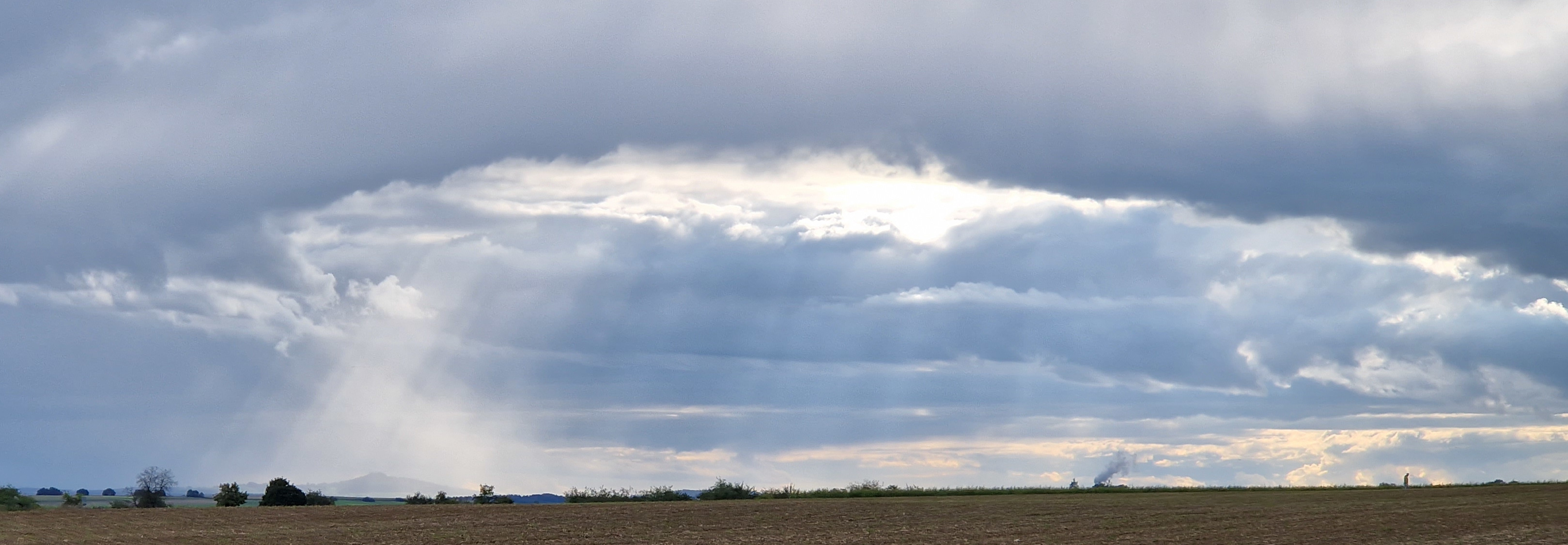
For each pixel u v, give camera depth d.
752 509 49.72
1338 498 58.94
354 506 48.00
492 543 34.94
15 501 49.00
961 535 38.59
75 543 32.84
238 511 43.91
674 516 45.09
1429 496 60.69
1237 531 40.38
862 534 38.75
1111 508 51.50
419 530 38.16
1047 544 35.81
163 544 32.97
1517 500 55.25
